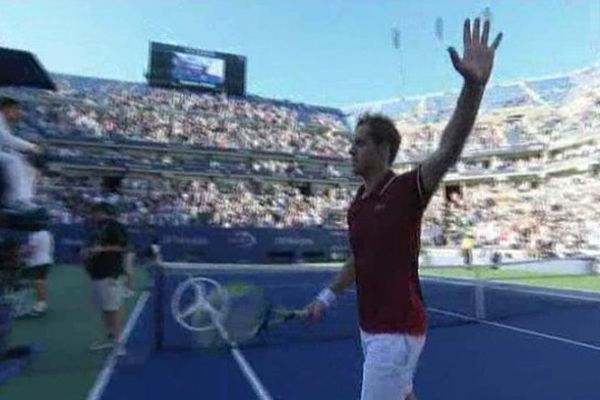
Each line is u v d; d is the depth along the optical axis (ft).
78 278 61.72
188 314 30.60
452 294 57.16
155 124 153.48
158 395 21.67
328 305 11.15
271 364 27.02
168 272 36.91
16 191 20.53
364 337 9.45
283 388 22.86
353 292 54.60
